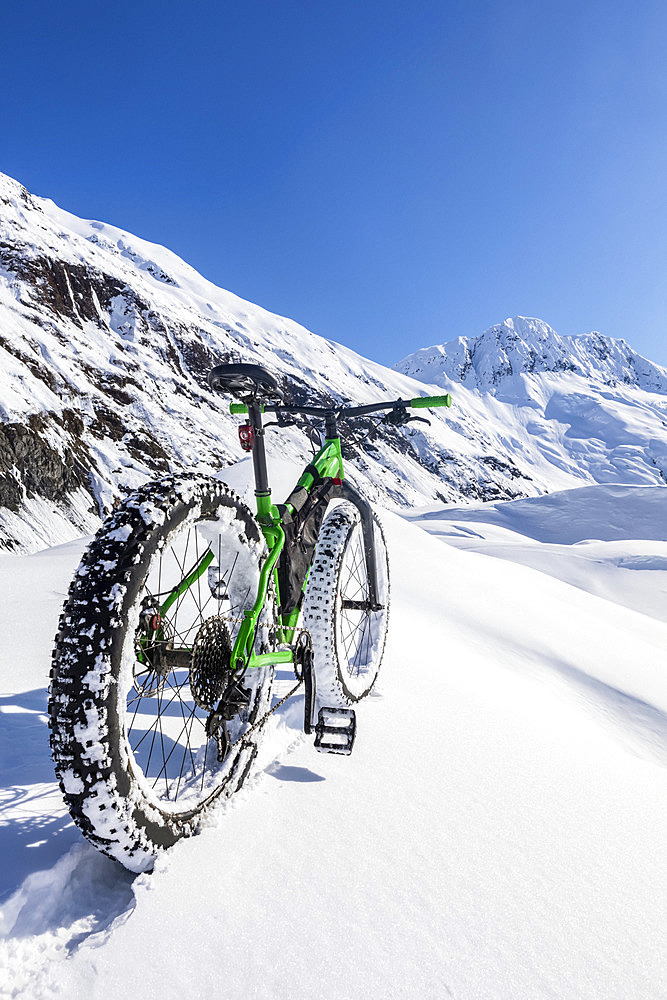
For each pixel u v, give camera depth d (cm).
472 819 198
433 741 252
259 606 199
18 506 6166
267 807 188
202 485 171
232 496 188
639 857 197
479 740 261
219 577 199
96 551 145
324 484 266
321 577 265
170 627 182
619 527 6919
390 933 143
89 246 15462
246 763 195
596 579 2444
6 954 124
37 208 15000
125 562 142
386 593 323
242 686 197
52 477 6700
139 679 231
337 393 19312
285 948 134
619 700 557
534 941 148
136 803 142
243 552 197
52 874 142
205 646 176
